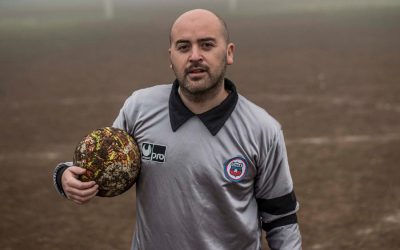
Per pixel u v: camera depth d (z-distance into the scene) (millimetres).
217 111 2133
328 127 8945
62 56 19391
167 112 2189
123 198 6281
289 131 8789
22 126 9711
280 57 17281
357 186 6316
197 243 2172
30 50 21375
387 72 13891
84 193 2105
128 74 15102
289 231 2279
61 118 10250
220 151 2135
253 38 22484
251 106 2201
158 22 31547
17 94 12828
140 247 2275
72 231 5395
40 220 5676
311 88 12281
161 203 2178
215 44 2082
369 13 31469
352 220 5414
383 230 5172
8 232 5367
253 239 2248
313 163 7164
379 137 8281
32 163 7594
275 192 2242
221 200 2154
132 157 2156
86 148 2143
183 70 2090
